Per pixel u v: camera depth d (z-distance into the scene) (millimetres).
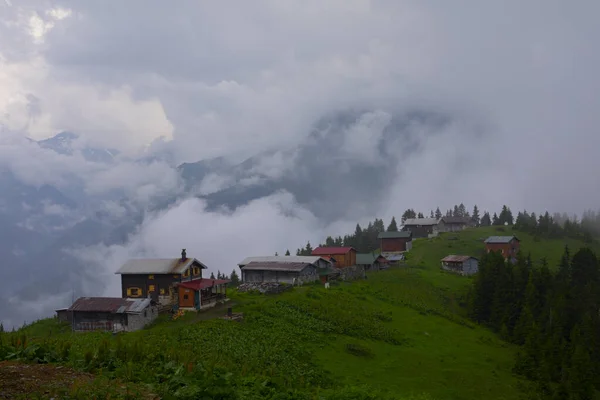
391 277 100812
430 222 175625
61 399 15656
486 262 97188
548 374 56656
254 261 90750
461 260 115938
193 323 52312
